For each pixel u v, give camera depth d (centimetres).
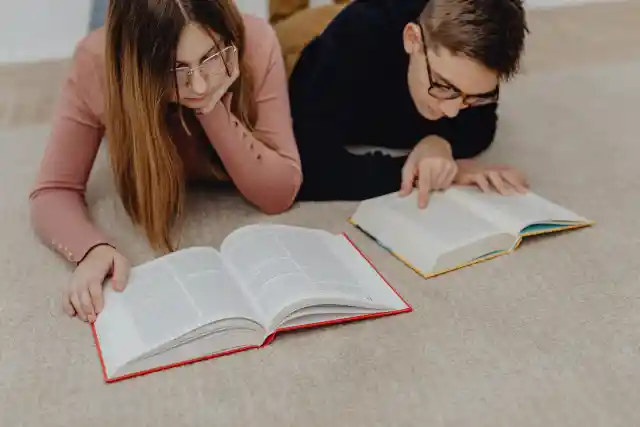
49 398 93
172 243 126
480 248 118
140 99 111
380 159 139
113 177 134
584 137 166
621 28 240
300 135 136
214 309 99
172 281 105
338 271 110
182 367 97
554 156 156
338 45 138
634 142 163
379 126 149
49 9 231
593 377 96
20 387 95
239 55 120
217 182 145
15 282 116
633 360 99
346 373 96
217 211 137
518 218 122
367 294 107
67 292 108
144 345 96
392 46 138
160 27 104
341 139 138
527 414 90
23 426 89
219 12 109
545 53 218
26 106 189
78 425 89
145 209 121
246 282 106
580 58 214
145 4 105
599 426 88
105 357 97
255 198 132
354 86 139
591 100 186
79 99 123
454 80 117
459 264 117
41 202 121
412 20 137
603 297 111
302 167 136
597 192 141
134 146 117
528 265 118
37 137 171
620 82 197
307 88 138
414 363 98
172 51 105
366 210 129
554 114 178
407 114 145
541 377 96
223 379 95
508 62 115
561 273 116
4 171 154
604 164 153
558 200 138
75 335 104
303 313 101
